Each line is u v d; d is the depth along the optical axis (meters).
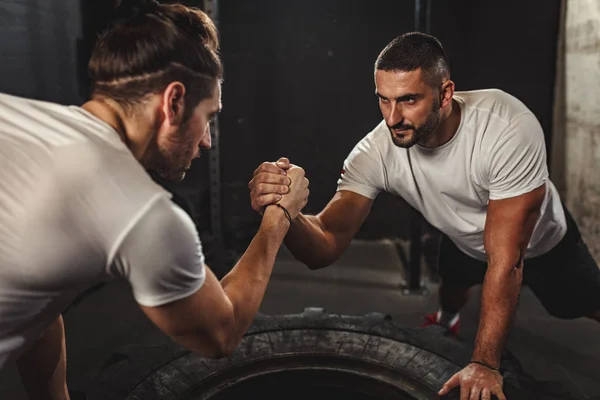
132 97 0.81
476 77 3.18
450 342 1.62
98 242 0.74
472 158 1.41
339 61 3.30
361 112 3.37
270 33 3.27
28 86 2.40
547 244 1.74
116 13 0.88
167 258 0.76
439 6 3.09
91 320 2.57
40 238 0.72
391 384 1.49
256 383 1.53
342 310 2.69
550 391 1.38
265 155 3.47
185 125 0.85
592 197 2.75
